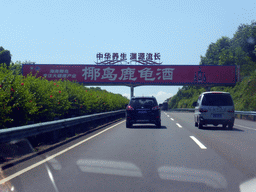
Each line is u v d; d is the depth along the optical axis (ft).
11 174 16.10
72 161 19.69
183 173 16.28
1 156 22.02
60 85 44.09
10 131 19.51
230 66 150.41
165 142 29.32
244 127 49.80
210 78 150.41
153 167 17.80
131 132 39.68
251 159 20.40
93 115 43.93
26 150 24.13
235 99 146.92
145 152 23.30
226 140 30.96
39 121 32.81
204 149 24.82
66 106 39.45
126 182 14.46
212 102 44.75
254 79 140.97
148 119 45.52
